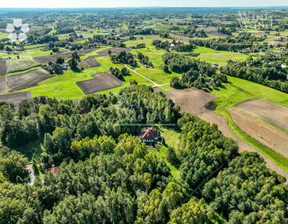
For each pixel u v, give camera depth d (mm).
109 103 95625
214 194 48312
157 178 53312
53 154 66062
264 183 47312
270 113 91125
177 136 76812
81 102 95812
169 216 43719
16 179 56594
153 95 94375
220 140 62656
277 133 77125
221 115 91062
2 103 96688
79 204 41562
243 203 43625
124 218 43656
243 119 87000
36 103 100438
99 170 51125
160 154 67500
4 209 39156
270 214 40188
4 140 72438
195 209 40594
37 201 43000
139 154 57719
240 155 58875
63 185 48812
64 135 67750
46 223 38156
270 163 62938
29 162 65750
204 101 104812
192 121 76688
